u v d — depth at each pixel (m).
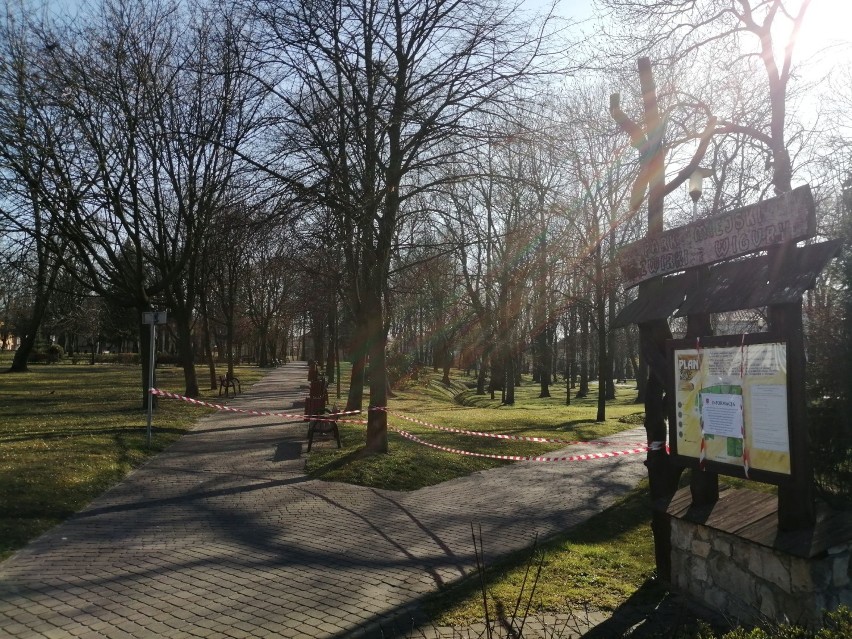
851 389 6.62
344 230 11.25
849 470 6.77
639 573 6.52
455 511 9.16
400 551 7.09
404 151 12.09
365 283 13.02
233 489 10.03
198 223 18.77
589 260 21.69
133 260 26.06
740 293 5.14
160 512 8.51
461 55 11.67
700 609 5.47
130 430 15.32
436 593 5.80
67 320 52.75
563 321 37.06
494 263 29.69
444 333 44.47
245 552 6.90
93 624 4.98
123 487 9.90
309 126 11.33
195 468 11.62
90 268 19.39
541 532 8.13
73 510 8.39
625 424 21.94
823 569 4.46
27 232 17.77
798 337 4.66
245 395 29.62
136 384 32.75
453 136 11.73
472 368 80.50
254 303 55.53
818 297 7.03
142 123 17.97
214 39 16.67
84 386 30.41
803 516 4.63
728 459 5.25
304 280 25.03
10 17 16.28
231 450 13.64
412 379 43.25
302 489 10.15
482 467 12.84
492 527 8.30
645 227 20.70
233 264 18.34
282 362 77.00
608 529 8.39
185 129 17.27
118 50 17.41
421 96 11.57
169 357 58.84
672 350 5.94
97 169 18.02
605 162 13.88
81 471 10.20
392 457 12.23
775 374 4.80
